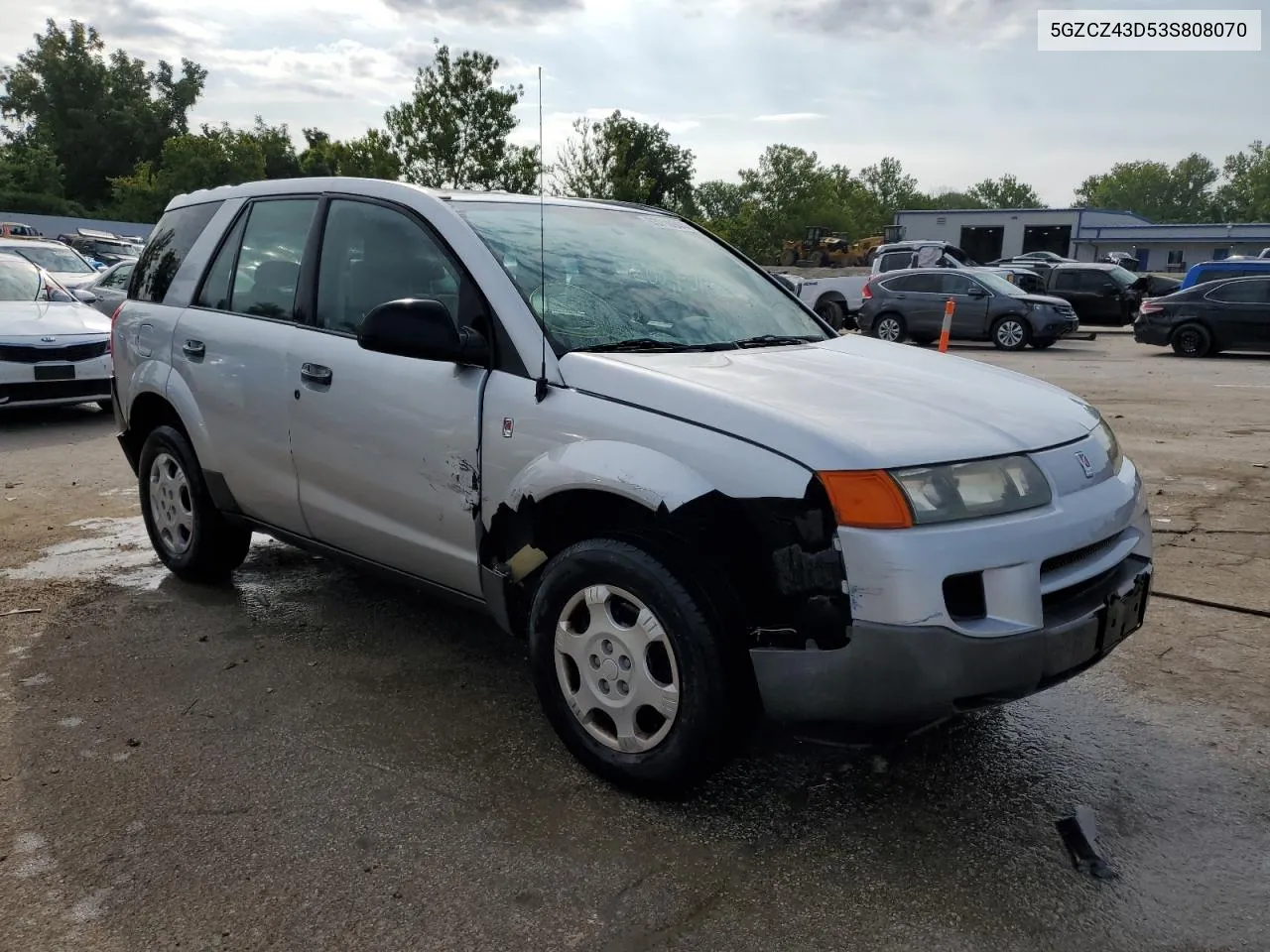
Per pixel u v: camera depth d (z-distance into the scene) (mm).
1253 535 5840
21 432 9008
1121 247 54219
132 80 86625
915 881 2646
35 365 8789
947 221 52375
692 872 2672
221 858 2711
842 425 2746
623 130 29000
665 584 2779
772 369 3232
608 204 4383
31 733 3391
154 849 2746
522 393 3180
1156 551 5520
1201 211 130375
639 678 2900
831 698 2643
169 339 4641
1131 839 2854
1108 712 3643
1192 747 3387
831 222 78562
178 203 5082
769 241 71000
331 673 3889
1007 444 2854
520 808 2955
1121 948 2398
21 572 5086
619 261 3857
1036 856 2762
